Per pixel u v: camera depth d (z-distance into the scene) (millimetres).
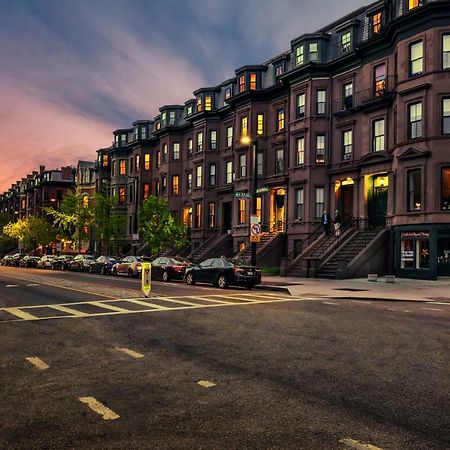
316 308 14195
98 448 4215
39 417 4988
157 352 8102
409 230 26891
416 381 6363
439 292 19469
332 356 7805
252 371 6879
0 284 23141
